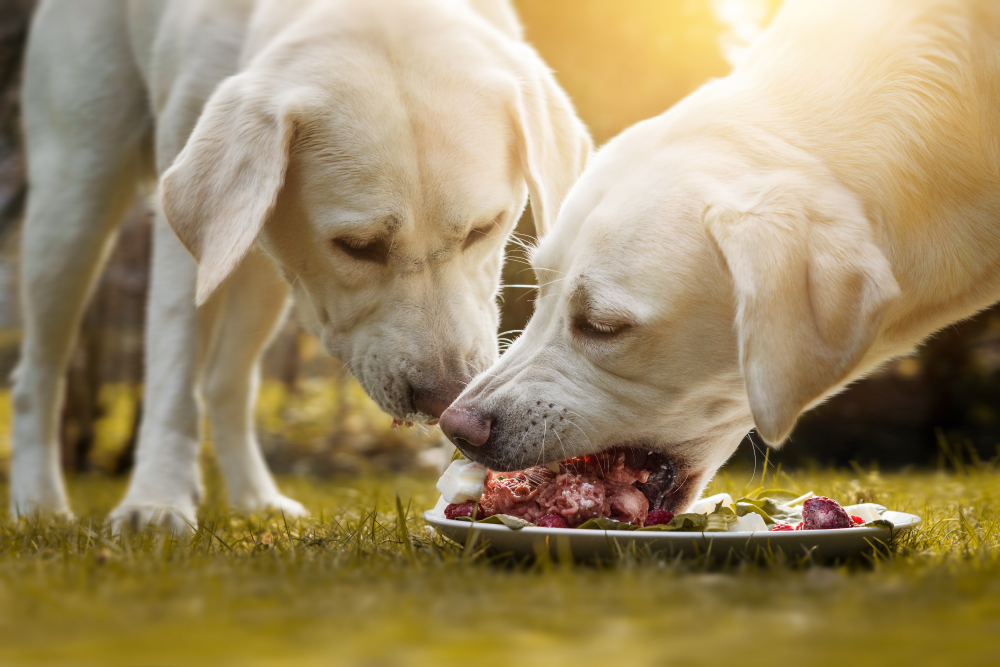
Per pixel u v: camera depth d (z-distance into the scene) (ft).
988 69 3.10
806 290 2.81
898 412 8.58
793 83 3.11
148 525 3.25
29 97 4.30
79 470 8.40
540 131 3.70
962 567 2.60
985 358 8.49
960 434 8.41
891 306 2.81
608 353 3.03
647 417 3.07
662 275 2.97
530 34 7.78
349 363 3.60
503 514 2.92
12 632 2.24
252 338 4.42
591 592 2.41
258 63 3.56
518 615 2.29
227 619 2.28
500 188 3.54
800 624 2.23
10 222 7.42
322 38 3.57
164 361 3.79
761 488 3.53
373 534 3.13
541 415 3.05
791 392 2.76
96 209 4.17
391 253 3.46
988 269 3.12
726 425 3.15
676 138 3.07
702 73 7.76
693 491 3.20
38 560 2.81
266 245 3.66
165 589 2.47
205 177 3.41
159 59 3.88
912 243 3.03
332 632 2.23
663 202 2.99
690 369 3.03
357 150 3.42
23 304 4.39
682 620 2.25
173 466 3.73
